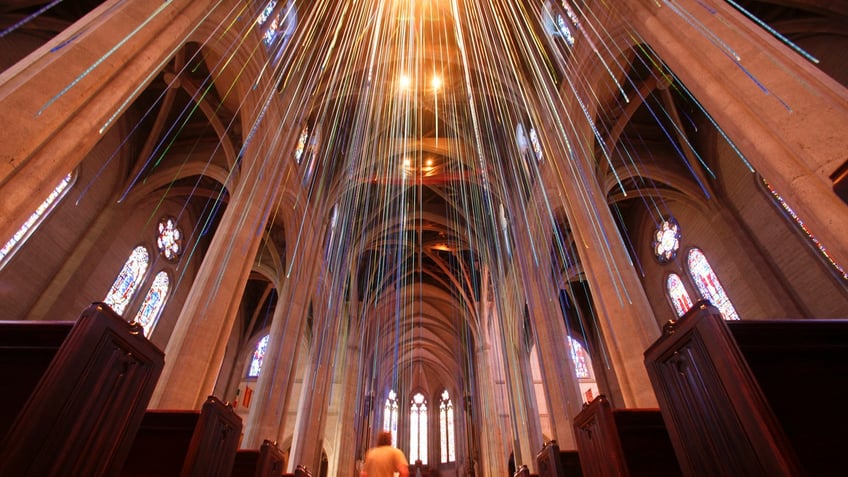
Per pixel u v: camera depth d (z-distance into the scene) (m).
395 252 26.97
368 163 18.50
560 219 14.87
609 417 3.33
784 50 4.22
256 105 10.84
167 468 3.11
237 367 22.08
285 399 13.34
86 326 2.18
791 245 11.34
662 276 16.12
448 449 34.75
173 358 7.84
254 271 19.95
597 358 22.16
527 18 13.20
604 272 8.53
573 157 10.17
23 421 1.84
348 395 22.47
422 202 24.11
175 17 5.59
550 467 4.53
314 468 16.59
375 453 5.87
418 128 19.05
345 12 14.38
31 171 3.65
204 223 18.00
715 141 13.35
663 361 2.83
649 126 14.49
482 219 21.78
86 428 2.11
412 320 33.41
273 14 11.66
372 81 16.22
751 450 1.99
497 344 23.58
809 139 3.69
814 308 10.69
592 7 9.26
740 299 12.66
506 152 16.92
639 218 17.50
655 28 5.73
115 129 12.93
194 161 13.59
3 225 3.37
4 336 2.40
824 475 2.09
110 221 13.09
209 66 10.24
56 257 11.67
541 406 23.47
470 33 14.77
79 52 4.30
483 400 24.34
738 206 12.95
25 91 3.78
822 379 2.39
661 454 3.26
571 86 10.41
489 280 24.06
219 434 3.37
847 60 9.29
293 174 13.76
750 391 2.04
